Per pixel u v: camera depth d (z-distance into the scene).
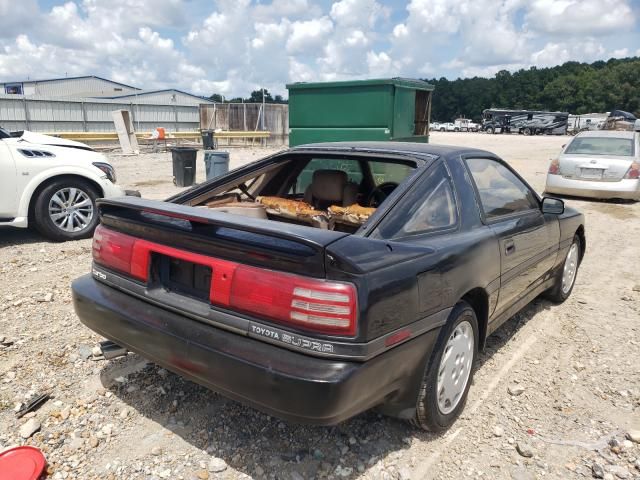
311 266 2.36
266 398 2.37
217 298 2.58
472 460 2.91
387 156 3.53
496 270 3.46
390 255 2.59
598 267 6.72
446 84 151.62
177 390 3.50
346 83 9.84
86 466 2.79
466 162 3.61
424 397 2.89
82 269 5.95
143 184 12.92
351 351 2.32
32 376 3.62
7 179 6.62
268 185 4.37
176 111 31.12
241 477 2.73
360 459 2.88
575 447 3.04
